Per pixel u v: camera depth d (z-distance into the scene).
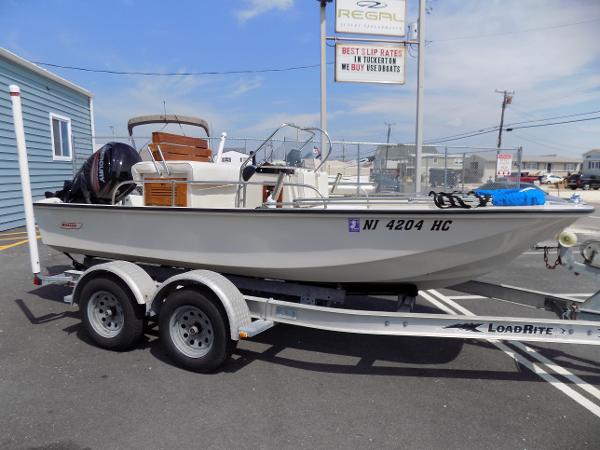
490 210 3.02
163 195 4.22
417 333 3.13
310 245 3.41
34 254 4.42
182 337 3.56
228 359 3.58
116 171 4.50
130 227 4.06
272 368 3.59
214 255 3.73
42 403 3.01
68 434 2.66
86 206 4.23
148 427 2.73
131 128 5.81
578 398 3.14
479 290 4.06
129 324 3.73
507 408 3.00
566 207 3.04
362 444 2.58
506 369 3.60
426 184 12.66
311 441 2.61
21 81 10.97
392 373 3.52
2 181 10.38
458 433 2.70
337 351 3.95
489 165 12.91
